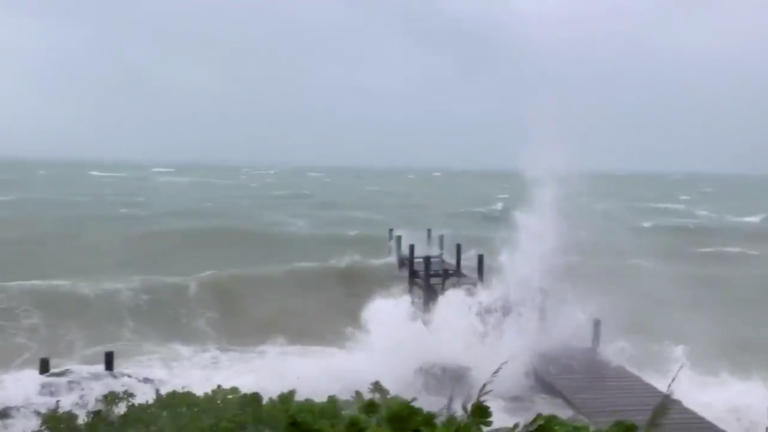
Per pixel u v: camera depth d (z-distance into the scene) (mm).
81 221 41438
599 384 12992
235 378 15250
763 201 80562
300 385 14641
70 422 3740
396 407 3068
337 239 38219
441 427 3000
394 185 91312
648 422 3275
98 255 32312
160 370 15930
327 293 25781
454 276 19453
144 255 32812
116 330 20625
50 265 29953
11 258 31047
